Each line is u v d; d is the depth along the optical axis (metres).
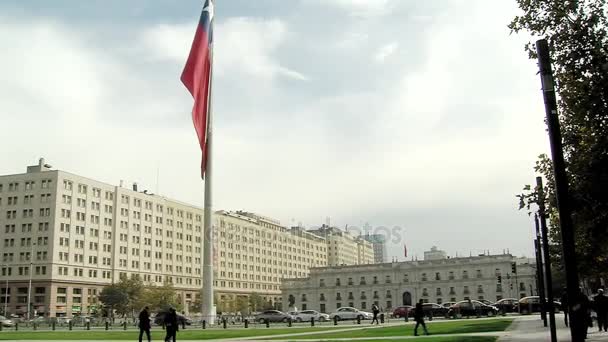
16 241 119.94
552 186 18.17
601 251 20.56
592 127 15.40
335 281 157.00
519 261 157.75
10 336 43.41
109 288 116.88
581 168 15.43
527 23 16.47
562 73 15.80
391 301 149.12
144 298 120.75
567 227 9.54
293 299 152.38
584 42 15.10
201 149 56.81
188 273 161.12
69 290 118.81
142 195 145.25
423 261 148.00
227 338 34.78
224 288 170.88
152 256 146.25
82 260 123.38
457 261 144.50
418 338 27.67
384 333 34.75
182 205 162.50
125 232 137.50
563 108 16.92
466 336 27.23
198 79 55.78
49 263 115.56
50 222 117.81
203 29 56.62
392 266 150.88
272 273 199.88
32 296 115.56
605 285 42.25
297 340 29.59
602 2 15.23
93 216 128.50
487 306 63.12
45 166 127.31
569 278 9.36
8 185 123.56
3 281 118.75
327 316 70.44
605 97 14.55
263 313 70.50
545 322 32.94
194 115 55.56
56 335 44.06
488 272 140.38
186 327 54.47
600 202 15.27
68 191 122.25
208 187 57.47
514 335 26.97
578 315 9.22
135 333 45.22
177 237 158.25
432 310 68.25
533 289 135.25
